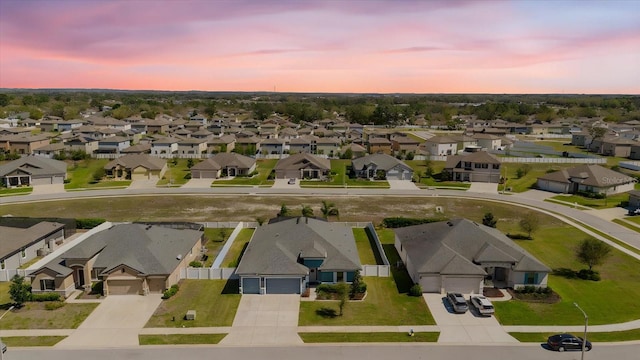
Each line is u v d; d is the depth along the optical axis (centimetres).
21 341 3650
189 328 3869
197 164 10669
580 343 3478
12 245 5288
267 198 8731
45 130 17275
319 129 17688
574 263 5425
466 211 7844
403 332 3800
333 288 4556
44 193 9131
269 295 4506
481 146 14662
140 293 4519
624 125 19100
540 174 10975
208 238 6253
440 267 4575
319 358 3409
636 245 6019
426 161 12044
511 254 4778
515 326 3903
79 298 4450
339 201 8500
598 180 9056
